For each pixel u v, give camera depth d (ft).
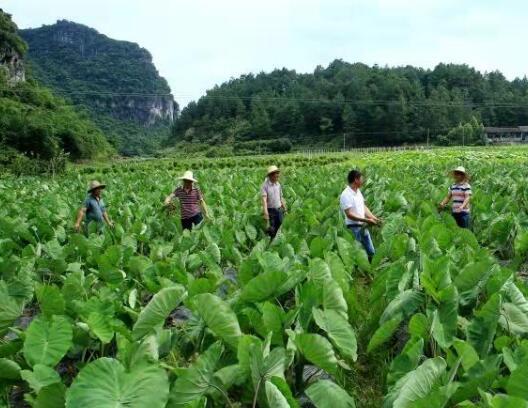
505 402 8.79
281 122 343.67
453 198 28.58
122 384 9.66
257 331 13.52
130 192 55.06
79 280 18.07
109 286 17.49
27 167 120.57
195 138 377.91
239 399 12.23
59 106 268.41
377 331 13.11
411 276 16.49
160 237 30.58
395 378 11.40
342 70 419.13
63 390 10.11
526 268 24.20
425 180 56.18
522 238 21.40
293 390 13.05
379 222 24.26
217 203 43.80
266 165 144.46
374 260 20.97
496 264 16.03
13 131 170.30
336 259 17.38
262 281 14.25
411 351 11.57
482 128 276.21
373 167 87.45
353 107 323.16
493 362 11.10
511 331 13.30
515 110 337.31
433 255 19.40
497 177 54.65
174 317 19.27
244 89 446.19
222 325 12.01
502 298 13.96
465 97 357.61
